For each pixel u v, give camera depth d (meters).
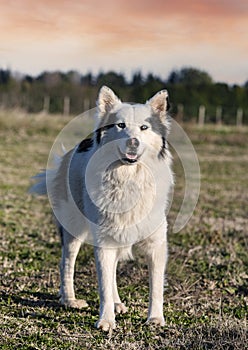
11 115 34.97
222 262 9.59
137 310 7.22
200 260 9.69
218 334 6.05
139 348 5.81
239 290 8.26
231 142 34.84
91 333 6.25
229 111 49.94
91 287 8.20
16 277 8.50
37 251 10.09
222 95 51.97
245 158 28.84
